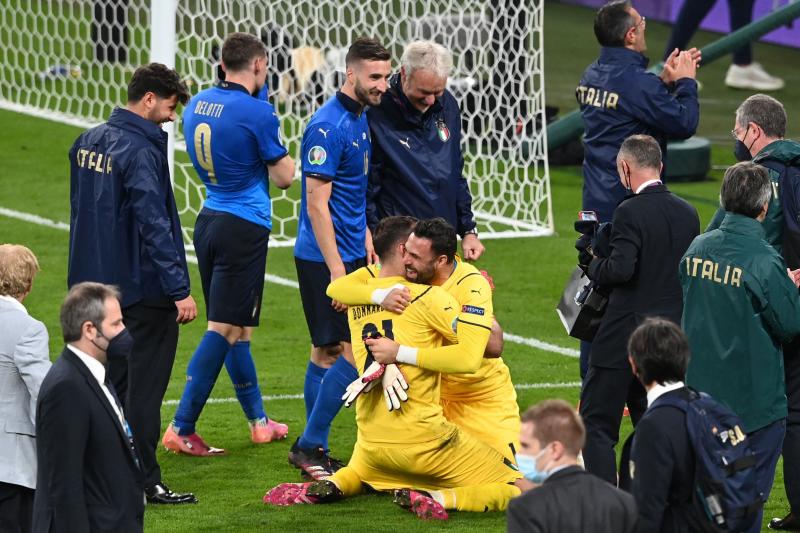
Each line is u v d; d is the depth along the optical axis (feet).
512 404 71.67
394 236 67.77
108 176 67.77
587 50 245.04
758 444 58.80
